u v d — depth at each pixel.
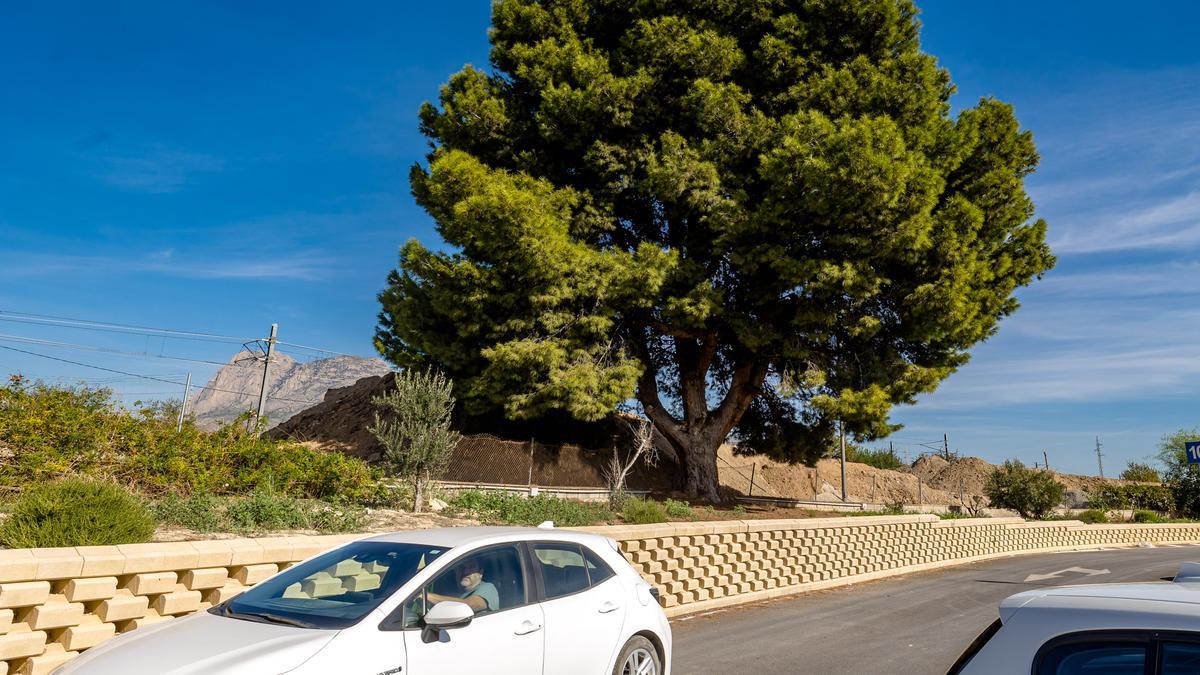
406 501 14.91
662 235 26.67
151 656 4.12
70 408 11.91
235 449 13.58
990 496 42.16
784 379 25.09
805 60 24.80
